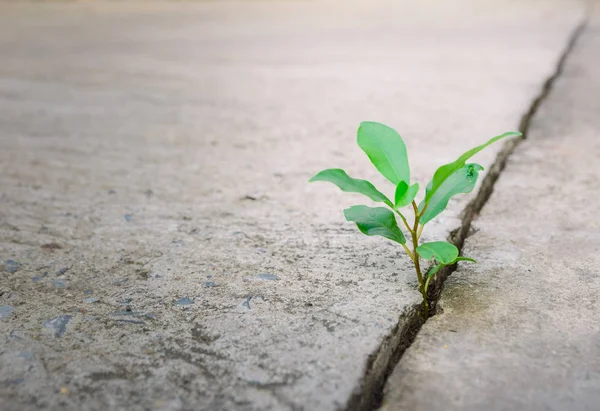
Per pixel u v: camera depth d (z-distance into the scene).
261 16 2.74
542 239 0.62
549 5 2.78
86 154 0.88
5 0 3.74
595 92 1.12
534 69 1.31
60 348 0.50
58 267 0.60
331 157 0.83
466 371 0.48
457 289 0.56
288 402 0.45
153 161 0.84
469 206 0.68
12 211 0.71
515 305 0.54
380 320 0.51
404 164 0.52
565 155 0.82
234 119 1.04
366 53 1.64
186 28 2.33
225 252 0.62
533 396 0.46
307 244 0.62
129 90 1.29
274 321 0.52
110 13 3.04
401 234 0.53
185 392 0.47
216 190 0.75
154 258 0.61
